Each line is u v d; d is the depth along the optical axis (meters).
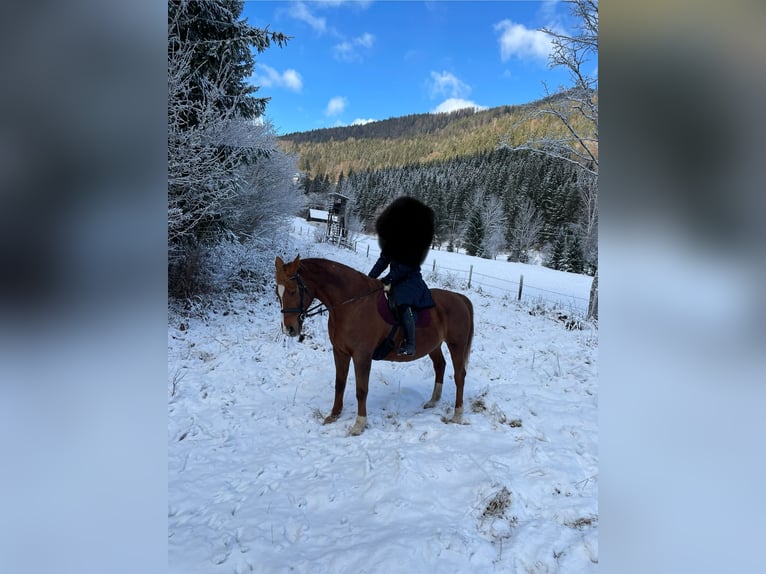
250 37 9.33
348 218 37.44
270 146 10.23
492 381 6.23
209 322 8.57
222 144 9.00
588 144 11.98
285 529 3.09
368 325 4.44
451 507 3.29
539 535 2.88
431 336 4.72
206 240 10.00
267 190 14.13
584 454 3.98
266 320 9.23
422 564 2.66
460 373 4.93
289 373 6.45
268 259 12.87
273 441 4.44
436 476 3.68
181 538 2.97
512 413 4.93
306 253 17.97
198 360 6.73
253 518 3.21
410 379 6.30
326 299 4.47
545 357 7.38
